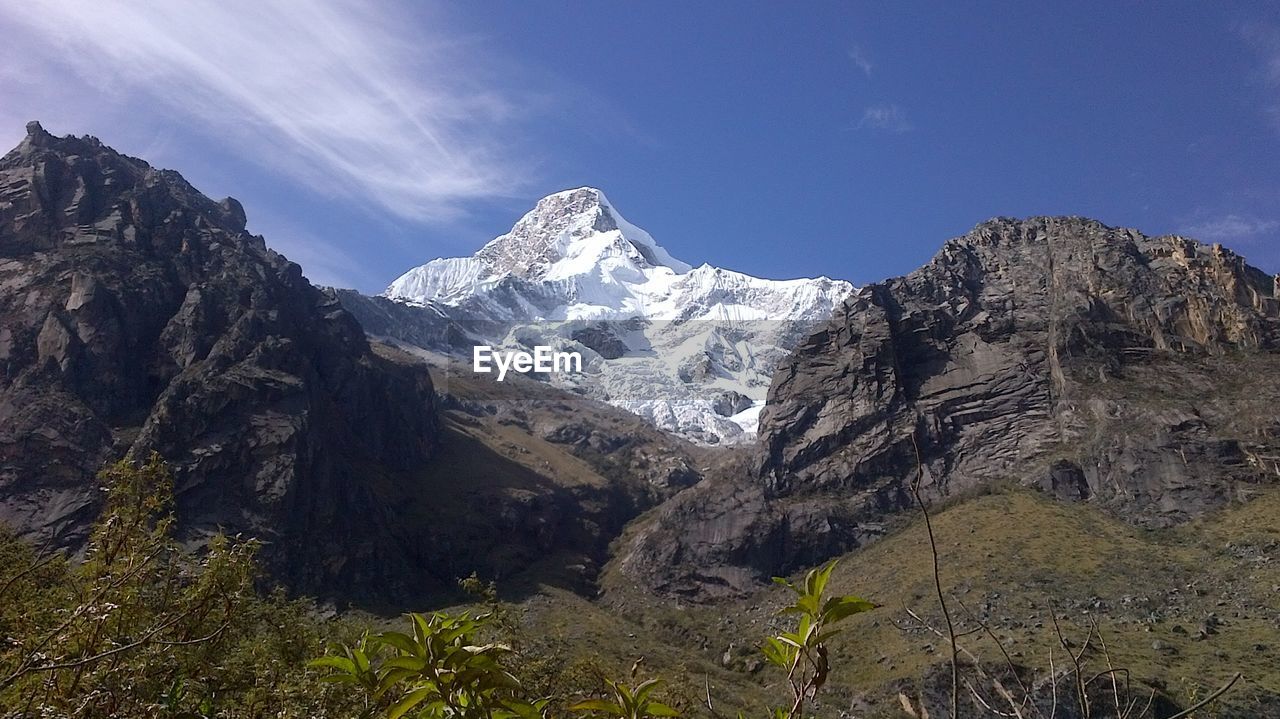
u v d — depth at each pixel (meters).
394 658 4.36
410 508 106.94
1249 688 41.06
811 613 4.47
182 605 12.07
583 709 4.84
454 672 4.38
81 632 8.72
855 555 88.88
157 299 101.12
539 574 102.25
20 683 8.00
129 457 12.53
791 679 4.50
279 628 23.20
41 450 81.56
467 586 28.44
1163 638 51.69
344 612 80.00
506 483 124.38
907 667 54.38
